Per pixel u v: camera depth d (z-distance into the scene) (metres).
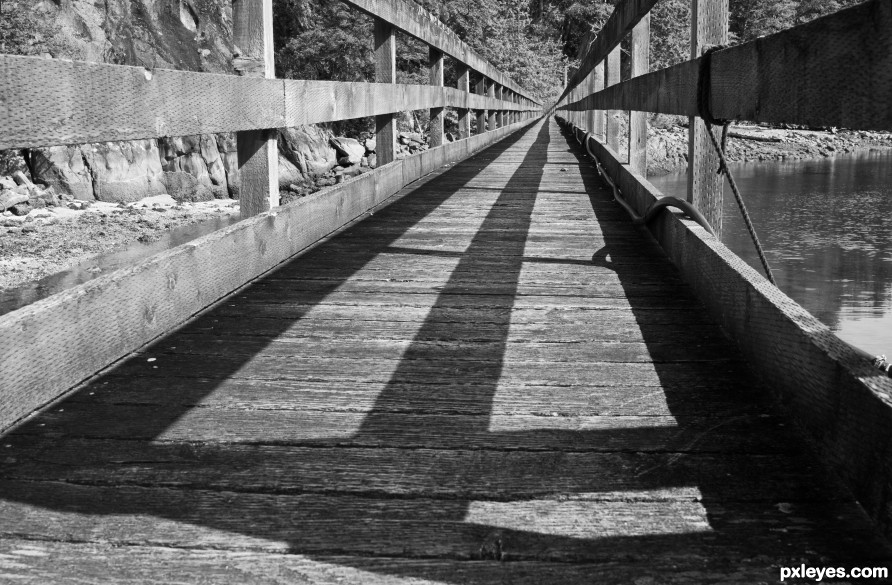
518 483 1.59
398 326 2.68
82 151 16.83
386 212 5.14
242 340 2.53
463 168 8.38
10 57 1.63
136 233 12.63
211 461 1.70
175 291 2.65
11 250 10.90
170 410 1.97
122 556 1.34
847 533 1.38
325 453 1.74
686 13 44.44
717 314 2.66
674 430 1.84
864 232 14.07
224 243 3.01
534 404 2.00
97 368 2.21
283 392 2.09
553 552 1.34
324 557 1.33
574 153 10.72
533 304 2.95
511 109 18.81
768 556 1.32
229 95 2.75
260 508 1.50
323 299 3.01
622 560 1.32
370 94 4.85
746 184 23.77
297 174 21.59
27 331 1.91
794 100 1.59
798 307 1.98
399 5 5.89
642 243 4.09
